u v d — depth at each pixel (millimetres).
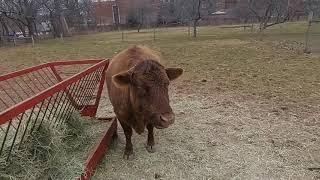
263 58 4770
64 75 4141
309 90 2842
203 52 5820
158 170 1646
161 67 1497
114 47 7406
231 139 1948
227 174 1597
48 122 1527
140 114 1520
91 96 2305
